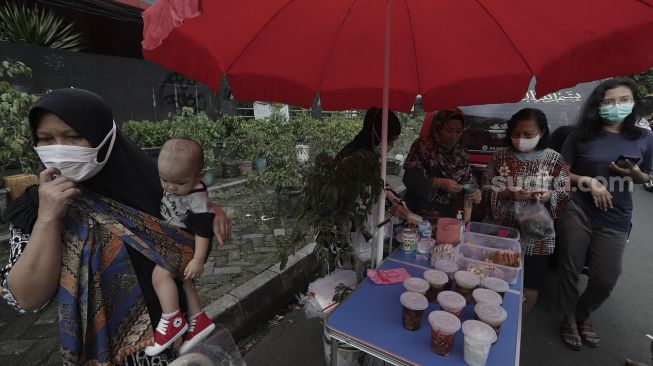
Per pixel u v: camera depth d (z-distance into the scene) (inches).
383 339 53.2
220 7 58.9
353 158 75.1
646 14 52.3
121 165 46.6
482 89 88.0
